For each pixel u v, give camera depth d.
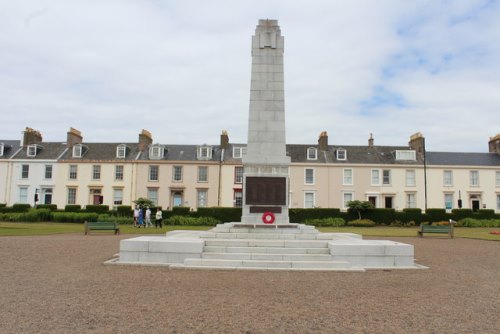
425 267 13.18
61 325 6.70
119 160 49.72
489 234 28.92
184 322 6.95
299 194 49.09
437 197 49.59
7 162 50.38
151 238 14.42
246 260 12.91
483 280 11.18
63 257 14.45
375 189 49.41
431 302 8.58
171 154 51.47
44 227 30.72
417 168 49.84
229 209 39.41
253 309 7.82
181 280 10.55
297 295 9.03
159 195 49.19
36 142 53.81
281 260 13.16
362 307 8.09
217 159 50.22
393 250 13.32
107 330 6.47
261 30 18.50
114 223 25.78
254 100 18.11
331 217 40.97
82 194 49.47
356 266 13.09
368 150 52.78
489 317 7.51
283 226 16.64
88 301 8.27
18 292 9.01
